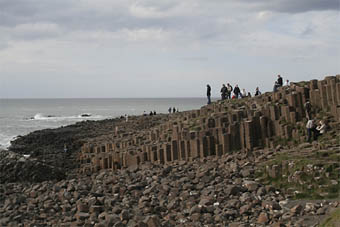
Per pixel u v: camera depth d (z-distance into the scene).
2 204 20.25
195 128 31.16
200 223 15.90
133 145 36.34
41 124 98.38
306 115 28.39
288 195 18.61
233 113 30.25
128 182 22.92
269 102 31.06
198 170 24.05
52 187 22.95
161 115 65.62
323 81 29.30
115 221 16.23
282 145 27.08
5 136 71.31
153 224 15.47
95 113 151.50
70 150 46.38
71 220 17.33
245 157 25.58
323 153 21.70
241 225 14.92
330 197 17.62
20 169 29.34
